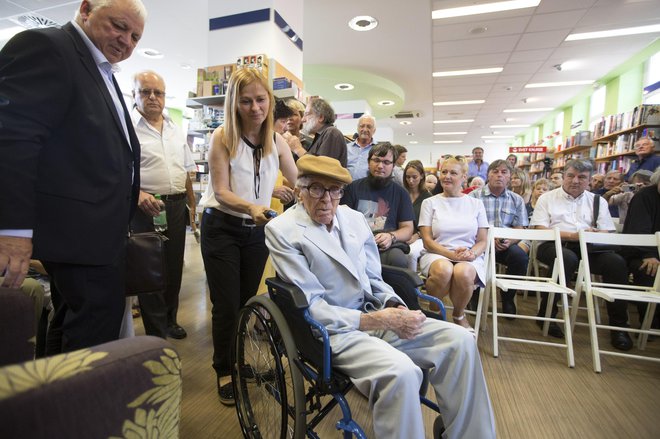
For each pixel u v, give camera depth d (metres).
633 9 4.29
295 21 3.80
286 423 1.13
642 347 2.29
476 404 1.06
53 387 0.39
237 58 3.43
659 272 2.20
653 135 4.67
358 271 1.31
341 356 1.05
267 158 1.60
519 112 9.65
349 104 8.10
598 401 1.68
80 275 1.02
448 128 12.00
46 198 0.93
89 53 1.02
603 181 5.02
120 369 0.46
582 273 2.38
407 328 1.10
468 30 4.88
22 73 0.84
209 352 2.12
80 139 0.96
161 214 1.98
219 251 1.53
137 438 0.47
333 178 1.21
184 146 2.60
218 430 1.43
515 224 2.98
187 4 4.31
